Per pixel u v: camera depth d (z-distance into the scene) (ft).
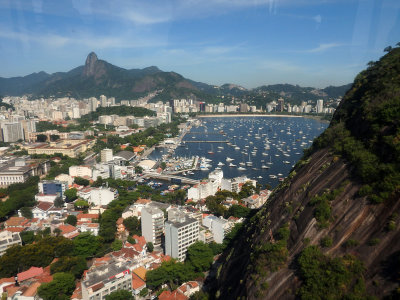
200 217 613.93
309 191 294.05
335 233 240.32
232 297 290.76
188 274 444.55
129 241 558.56
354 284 207.31
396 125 257.96
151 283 429.38
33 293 398.21
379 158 253.44
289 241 272.51
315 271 225.35
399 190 220.64
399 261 193.98
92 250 518.37
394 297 182.91
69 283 417.28
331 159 303.48
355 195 247.50
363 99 346.74
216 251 514.68
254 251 299.38
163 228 570.87
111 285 391.24
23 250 485.15
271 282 250.78
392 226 210.38
